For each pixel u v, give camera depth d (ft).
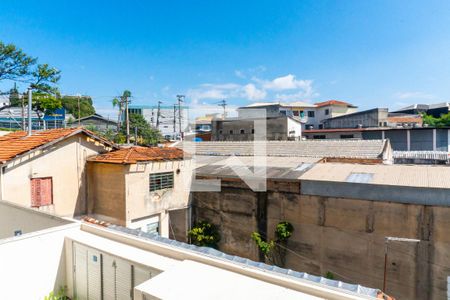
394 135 100.68
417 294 30.91
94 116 152.56
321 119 160.66
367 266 33.53
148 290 8.67
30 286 12.92
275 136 92.12
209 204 44.98
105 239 13.70
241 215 42.19
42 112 91.35
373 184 33.04
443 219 29.71
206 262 10.58
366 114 132.98
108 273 12.26
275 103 155.22
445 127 94.22
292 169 43.19
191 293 8.50
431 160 75.00
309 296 8.38
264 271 9.56
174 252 11.59
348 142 61.31
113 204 38.14
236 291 8.62
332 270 35.58
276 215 39.58
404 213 31.55
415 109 170.19
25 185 34.50
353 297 7.91
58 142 37.55
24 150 34.47
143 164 38.68
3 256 12.09
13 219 20.01
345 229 34.78
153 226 40.78
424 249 30.60
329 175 37.83
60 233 14.14
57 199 37.47
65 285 14.08
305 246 37.37
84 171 40.57
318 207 36.45
